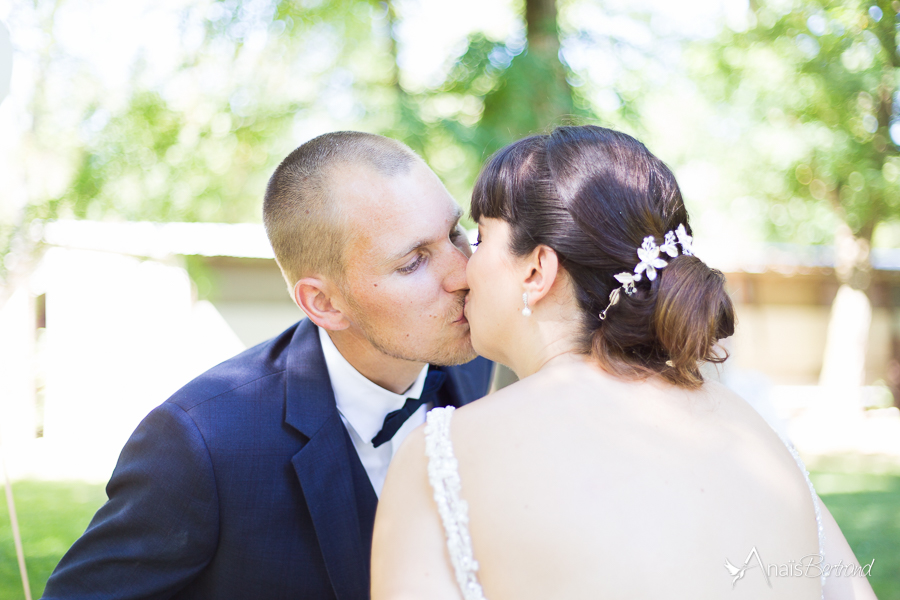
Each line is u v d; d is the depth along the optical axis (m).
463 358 1.63
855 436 10.26
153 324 9.73
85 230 9.08
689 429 1.10
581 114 7.00
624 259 1.17
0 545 4.91
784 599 1.03
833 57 9.11
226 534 1.55
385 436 1.75
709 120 10.30
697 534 0.99
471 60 7.35
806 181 10.89
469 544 1.02
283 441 1.60
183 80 7.86
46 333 9.02
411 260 1.55
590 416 1.08
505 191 1.27
